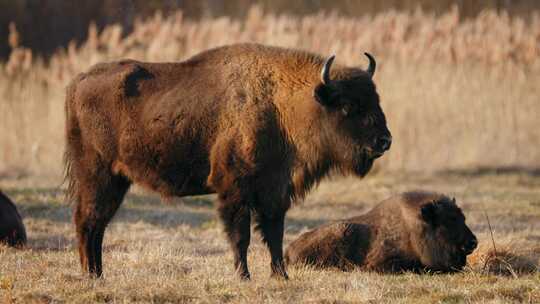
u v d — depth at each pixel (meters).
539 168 80.56
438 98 82.69
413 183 72.25
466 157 81.75
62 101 80.81
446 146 81.56
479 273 35.56
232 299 30.48
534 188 71.00
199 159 34.62
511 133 83.88
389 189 68.44
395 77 82.81
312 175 35.25
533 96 86.50
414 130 80.88
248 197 34.00
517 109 85.00
